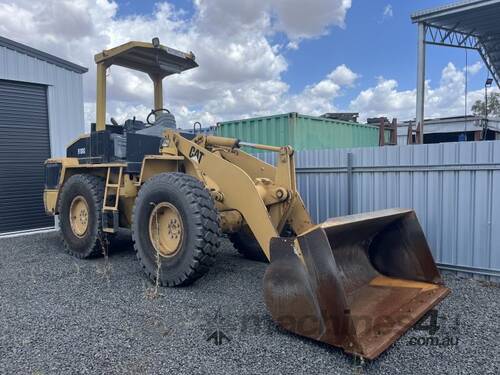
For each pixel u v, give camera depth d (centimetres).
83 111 934
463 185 462
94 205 543
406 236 393
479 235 454
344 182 568
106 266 503
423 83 1205
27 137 848
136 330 314
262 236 394
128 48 488
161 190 421
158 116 578
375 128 1024
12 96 823
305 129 788
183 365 262
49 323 330
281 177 439
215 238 402
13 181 832
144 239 439
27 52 827
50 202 654
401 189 512
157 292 402
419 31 1197
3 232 820
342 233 343
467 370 255
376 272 404
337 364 262
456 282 443
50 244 693
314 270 282
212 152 488
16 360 270
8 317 345
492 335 304
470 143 453
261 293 400
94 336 305
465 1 1080
